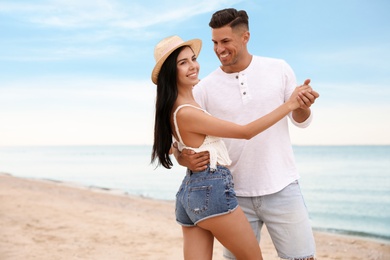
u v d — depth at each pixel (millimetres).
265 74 3305
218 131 2914
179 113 2988
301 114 3186
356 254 7152
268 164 3281
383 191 21141
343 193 20719
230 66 3312
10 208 9938
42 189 15539
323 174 31766
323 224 11953
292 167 3369
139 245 7129
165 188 21969
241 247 3002
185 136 3016
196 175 2988
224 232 2959
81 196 13984
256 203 3328
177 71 3020
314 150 100000
